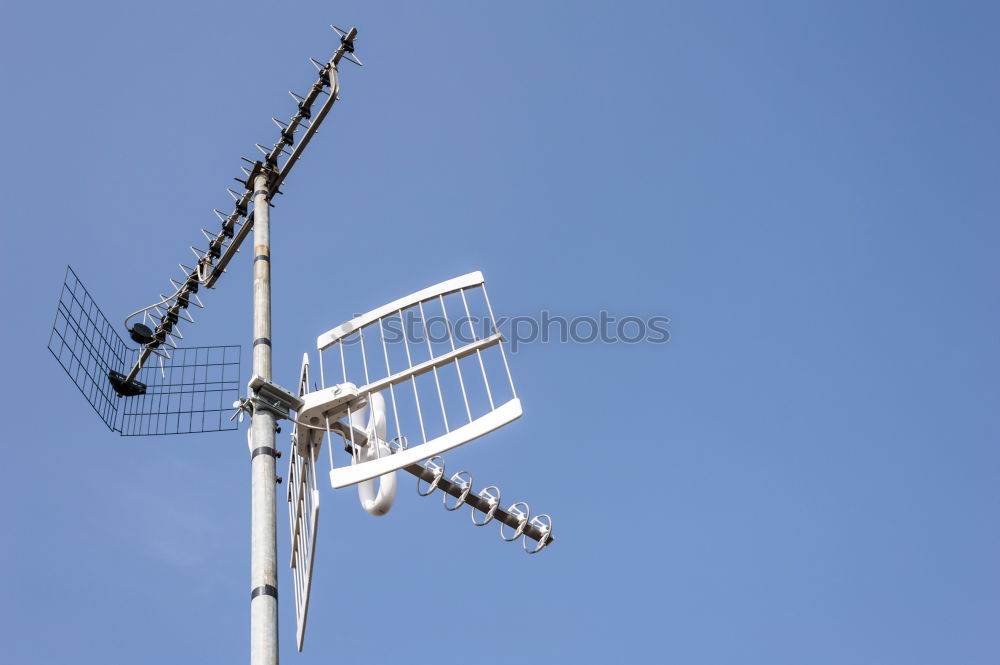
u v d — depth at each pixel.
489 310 19.97
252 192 24.97
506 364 19.17
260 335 20.58
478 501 21.81
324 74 24.83
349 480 18.28
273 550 17.66
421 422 19.03
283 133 24.50
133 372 25.31
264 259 22.28
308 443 19.75
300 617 18.31
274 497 18.44
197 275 26.38
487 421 18.55
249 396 19.52
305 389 19.88
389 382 19.84
